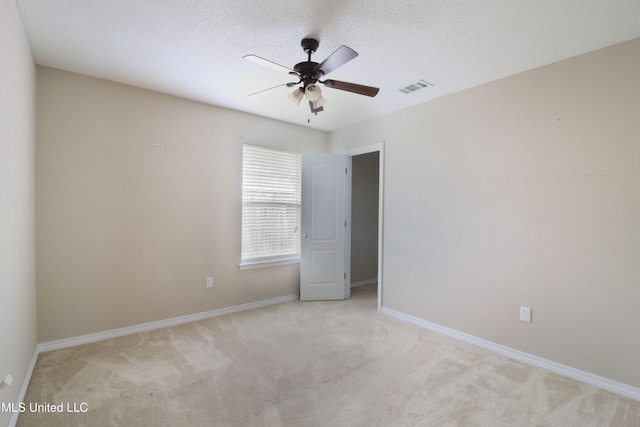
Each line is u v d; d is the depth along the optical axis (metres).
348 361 2.63
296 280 4.46
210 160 3.62
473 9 1.89
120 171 3.04
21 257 2.08
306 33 2.18
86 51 2.45
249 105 3.66
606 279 2.28
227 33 2.20
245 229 3.98
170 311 3.36
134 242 3.13
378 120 4.01
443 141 3.28
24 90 2.13
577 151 2.41
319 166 4.42
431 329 3.35
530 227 2.65
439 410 2.00
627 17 1.94
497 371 2.50
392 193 3.80
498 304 2.84
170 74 2.85
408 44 2.30
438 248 3.31
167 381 2.29
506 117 2.80
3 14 1.60
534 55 2.43
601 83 2.30
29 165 2.35
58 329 2.75
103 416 1.90
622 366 2.21
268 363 2.58
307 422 1.88
